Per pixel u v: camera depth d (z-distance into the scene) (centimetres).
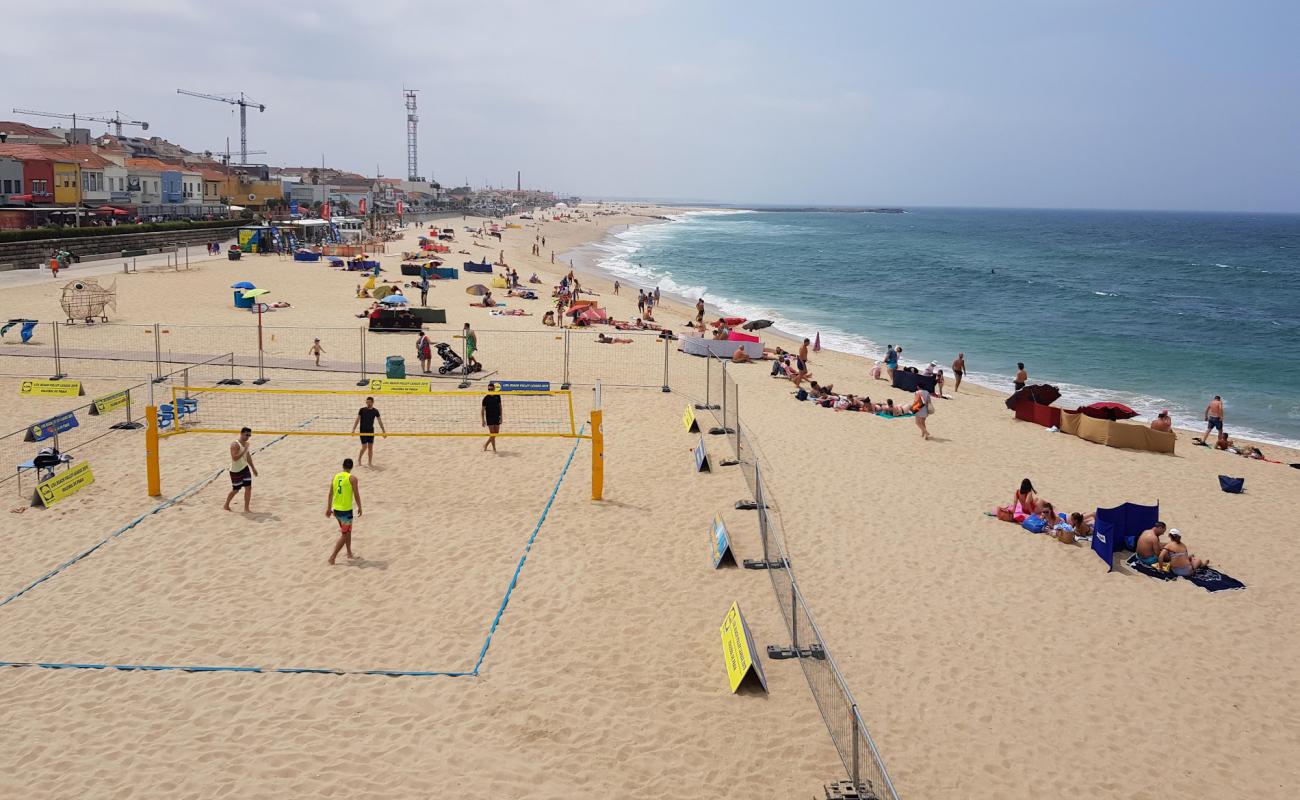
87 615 1120
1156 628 1216
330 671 1004
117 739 870
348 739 880
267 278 4875
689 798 809
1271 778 899
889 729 950
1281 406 3052
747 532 1468
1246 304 6297
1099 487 1858
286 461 1759
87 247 5378
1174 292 7081
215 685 971
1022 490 1608
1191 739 962
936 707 998
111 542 1343
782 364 2920
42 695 943
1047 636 1178
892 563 1388
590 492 1628
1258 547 1547
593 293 5375
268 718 912
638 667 1036
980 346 4203
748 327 3784
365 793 798
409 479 1677
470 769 839
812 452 1991
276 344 2983
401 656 1044
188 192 8394
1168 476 1969
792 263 9369
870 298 6225
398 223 11738
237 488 1476
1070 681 1069
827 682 920
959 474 1888
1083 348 4191
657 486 1675
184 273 4888
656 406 2350
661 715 940
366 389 2388
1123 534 1460
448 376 2598
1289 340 4547
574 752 872
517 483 1669
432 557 1326
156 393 2259
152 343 2897
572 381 2625
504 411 2242
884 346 4138
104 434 1898
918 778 869
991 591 1306
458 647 1069
